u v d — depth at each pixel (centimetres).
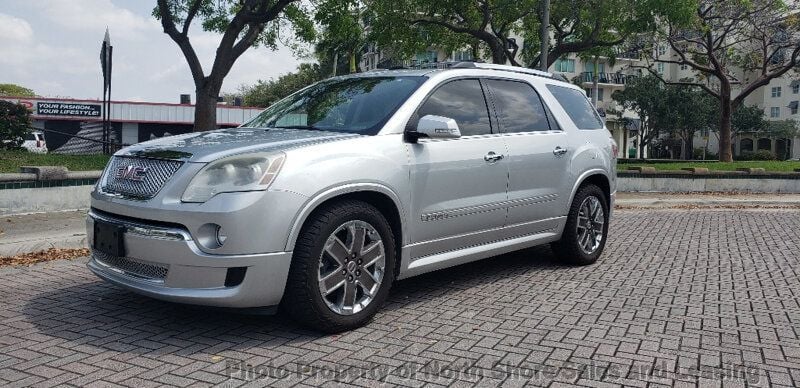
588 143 666
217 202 387
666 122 5478
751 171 1672
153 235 398
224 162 399
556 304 514
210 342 409
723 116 2723
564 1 2061
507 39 2455
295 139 443
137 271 420
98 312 473
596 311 495
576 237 652
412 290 557
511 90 602
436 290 558
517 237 591
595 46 2302
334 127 495
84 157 1276
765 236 917
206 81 1530
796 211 1295
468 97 552
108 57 1301
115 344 403
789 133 6656
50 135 4094
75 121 4359
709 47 2627
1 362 369
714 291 570
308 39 1817
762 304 526
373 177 443
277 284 399
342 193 425
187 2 1653
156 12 1648
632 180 1623
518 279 605
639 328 451
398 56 2478
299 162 410
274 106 589
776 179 1678
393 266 461
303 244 408
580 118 679
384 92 520
